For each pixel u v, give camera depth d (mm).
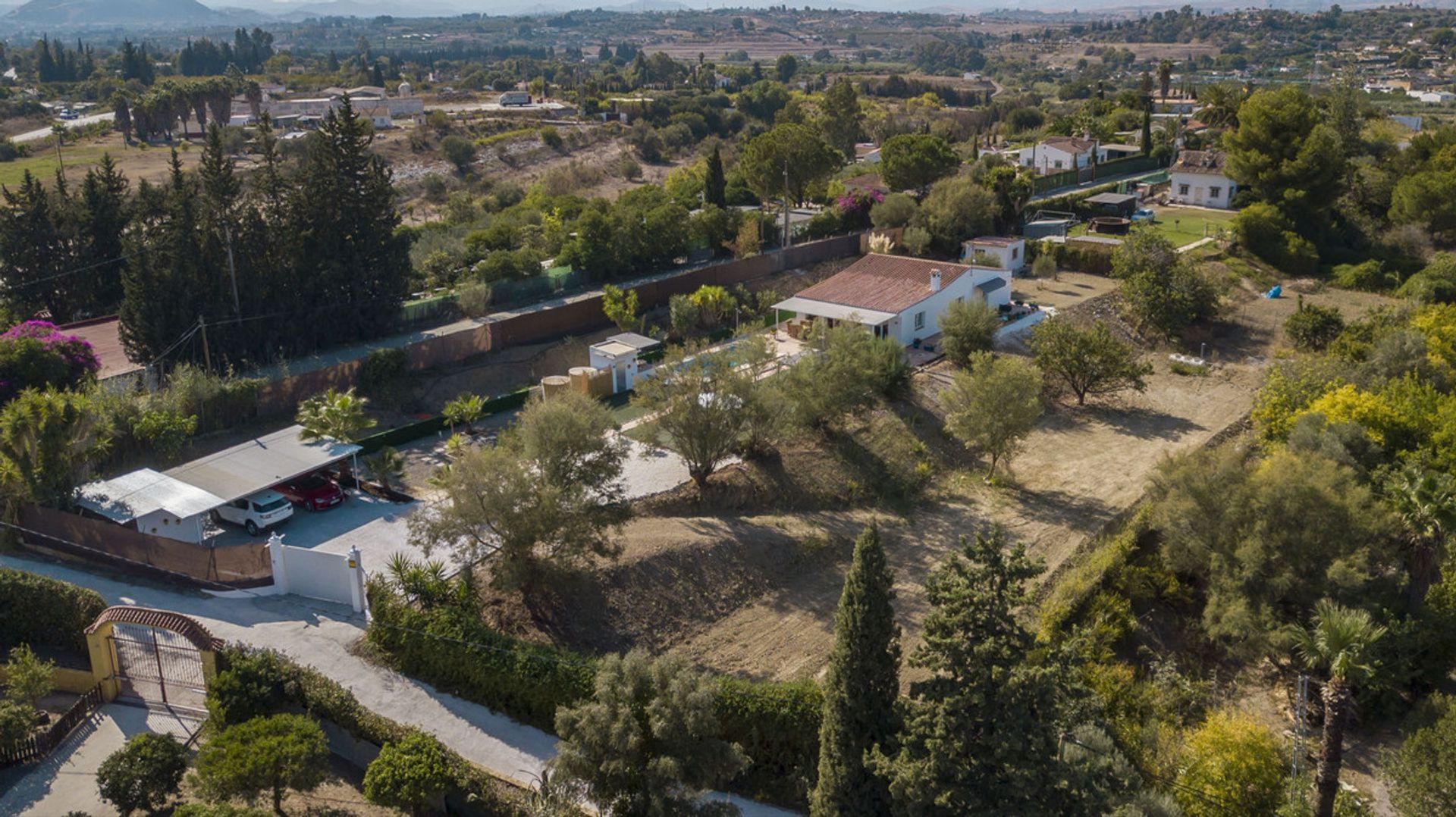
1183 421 52375
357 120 55562
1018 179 83250
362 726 25750
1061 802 21266
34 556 34219
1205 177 94750
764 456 43219
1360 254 81312
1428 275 72062
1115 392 55406
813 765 25875
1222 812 25625
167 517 34688
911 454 45812
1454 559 34375
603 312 62438
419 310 60750
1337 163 83375
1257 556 32719
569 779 22750
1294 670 32906
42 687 26234
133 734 26094
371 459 40281
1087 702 23250
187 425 41406
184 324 48875
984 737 21266
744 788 25859
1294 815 24766
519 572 29594
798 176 82750
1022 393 42875
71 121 169250
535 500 29734
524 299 66125
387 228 57500
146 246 50125
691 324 61781
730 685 26656
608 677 22969
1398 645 31312
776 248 79625
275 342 53000
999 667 21281
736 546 36406
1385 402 43156
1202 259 76125
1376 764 29703
